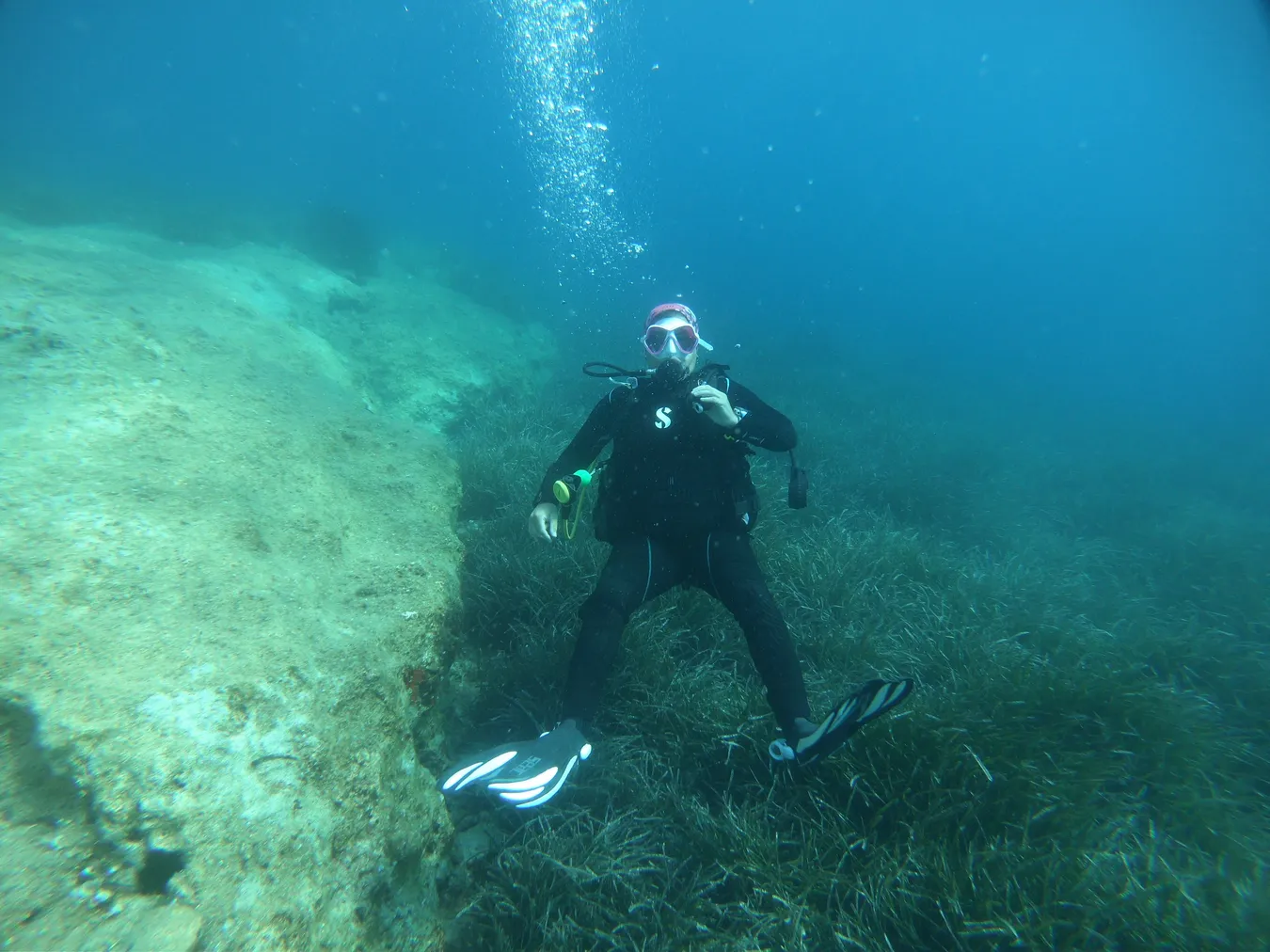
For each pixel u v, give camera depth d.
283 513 2.73
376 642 2.37
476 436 6.62
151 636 1.75
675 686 3.21
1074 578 5.58
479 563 3.97
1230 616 5.14
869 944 2.16
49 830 1.33
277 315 6.73
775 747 2.54
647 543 2.71
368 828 1.87
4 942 1.16
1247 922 2.26
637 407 2.87
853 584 4.48
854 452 8.73
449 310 11.38
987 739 2.76
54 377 2.74
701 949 2.08
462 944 2.12
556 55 32.91
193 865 1.40
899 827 2.48
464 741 3.02
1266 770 3.28
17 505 1.94
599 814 2.62
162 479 2.42
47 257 4.59
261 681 1.83
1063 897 2.22
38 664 1.51
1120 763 2.92
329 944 1.58
